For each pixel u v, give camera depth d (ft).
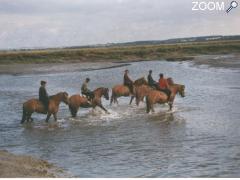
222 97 96.32
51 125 70.03
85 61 302.25
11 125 71.36
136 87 88.02
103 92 79.87
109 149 52.26
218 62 215.92
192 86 122.93
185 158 46.39
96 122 71.20
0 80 181.57
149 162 45.47
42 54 316.40
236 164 43.11
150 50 367.25
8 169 39.29
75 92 119.65
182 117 72.69
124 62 284.00
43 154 50.98
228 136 56.44
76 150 52.49
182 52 360.69
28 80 173.88
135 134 60.39
